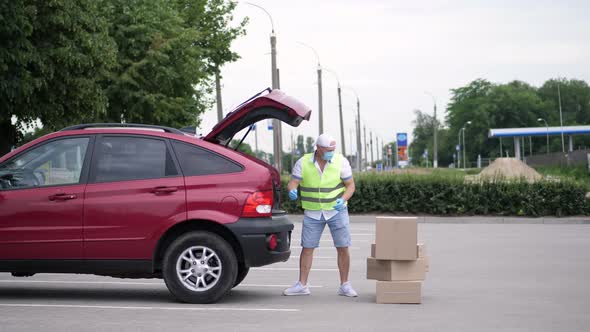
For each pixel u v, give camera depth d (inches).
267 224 417.4
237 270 421.7
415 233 417.7
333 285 495.8
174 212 414.0
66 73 1075.9
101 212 414.9
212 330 339.0
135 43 1496.1
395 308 402.3
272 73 1498.5
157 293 455.5
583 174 2362.2
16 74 1000.9
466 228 1021.8
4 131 1192.8
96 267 415.2
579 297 440.5
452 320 366.6
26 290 466.6
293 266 604.4
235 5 2020.2
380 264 423.2
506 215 1178.6
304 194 451.5
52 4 1032.2
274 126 1578.5
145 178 419.5
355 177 1224.2
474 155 6496.1
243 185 417.7
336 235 449.7
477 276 535.8
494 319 369.4
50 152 425.7
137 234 413.7
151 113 1533.0
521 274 546.3
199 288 412.5
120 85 1483.8
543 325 355.3
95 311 387.2
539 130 4224.9
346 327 347.6
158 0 1579.7
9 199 418.9
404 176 1213.1
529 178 1202.6
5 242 417.1
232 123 448.1
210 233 413.4
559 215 1163.9
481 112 6387.8
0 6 957.2
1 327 343.0
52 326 345.7
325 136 447.8
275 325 351.9
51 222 416.2
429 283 500.7
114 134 426.9
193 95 1781.5
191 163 421.7
